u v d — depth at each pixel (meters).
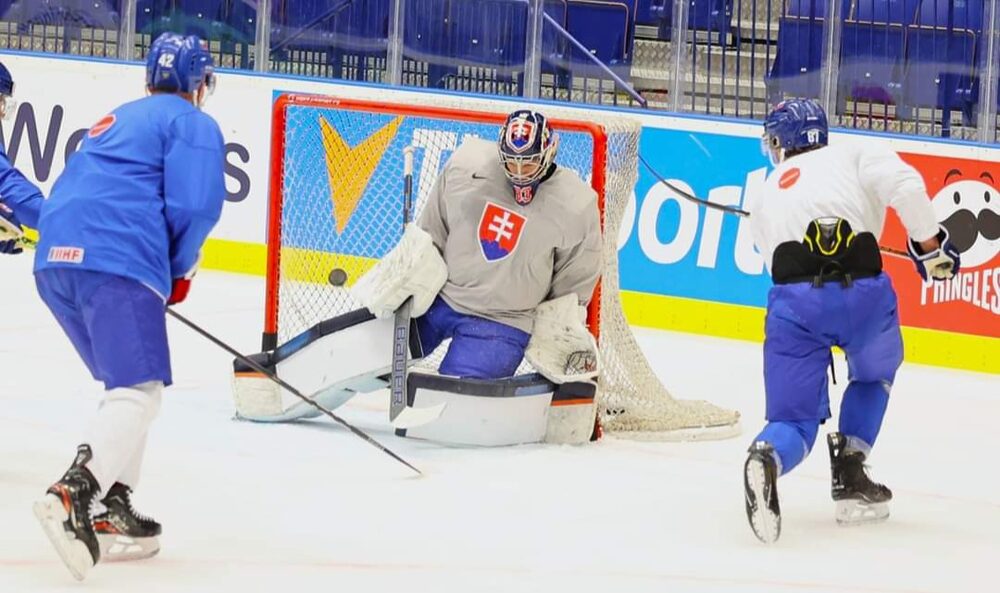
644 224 18.30
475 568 8.02
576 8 19.41
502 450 11.22
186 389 12.96
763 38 18.97
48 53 21.12
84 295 7.43
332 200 15.99
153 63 7.93
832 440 9.48
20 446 10.37
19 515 8.52
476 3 19.62
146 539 7.78
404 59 20.00
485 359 11.40
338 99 12.63
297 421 11.92
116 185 7.51
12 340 14.83
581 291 11.55
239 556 7.98
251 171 20.12
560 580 7.88
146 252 7.47
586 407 11.50
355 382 11.54
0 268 19.50
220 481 9.74
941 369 16.94
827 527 9.45
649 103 19.06
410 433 11.41
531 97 19.55
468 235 11.37
